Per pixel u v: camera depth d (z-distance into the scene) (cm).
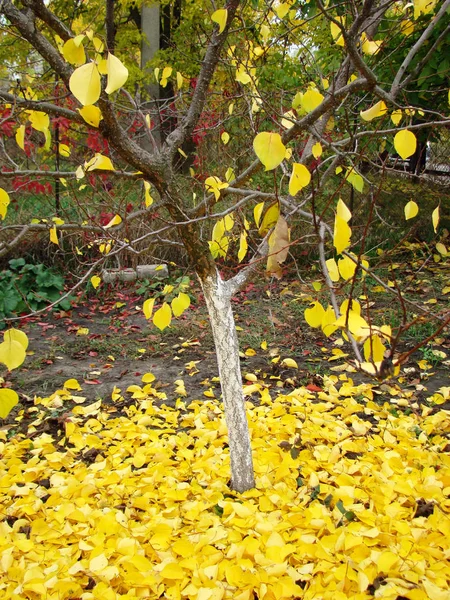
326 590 187
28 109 191
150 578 192
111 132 197
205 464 268
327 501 238
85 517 228
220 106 470
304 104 169
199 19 668
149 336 489
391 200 688
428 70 497
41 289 558
